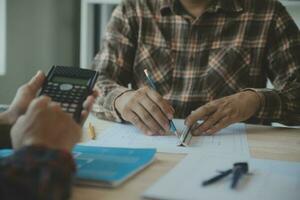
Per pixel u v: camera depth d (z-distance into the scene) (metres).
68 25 2.32
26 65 1.97
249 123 1.14
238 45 1.33
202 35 1.34
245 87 1.32
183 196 0.54
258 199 0.54
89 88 0.72
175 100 1.30
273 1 1.38
